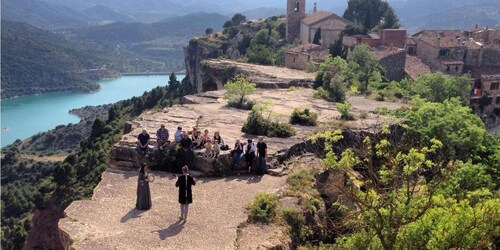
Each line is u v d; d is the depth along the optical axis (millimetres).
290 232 20359
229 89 45094
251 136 33031
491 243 18266
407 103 54375
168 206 22344
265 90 58844
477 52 99562
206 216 21250
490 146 42375
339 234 20891
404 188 19422
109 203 22609
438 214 18344
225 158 27172
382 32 98000
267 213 21000
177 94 140750
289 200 22625
